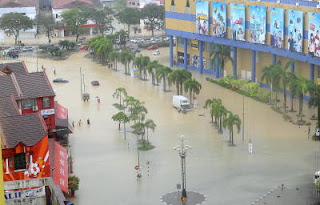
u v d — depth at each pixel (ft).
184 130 505.25
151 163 426.51
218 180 391.04
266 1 627.46
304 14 578.25
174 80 623.36
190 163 423.64
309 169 406.21
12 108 367.45
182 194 361.10
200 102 602.85
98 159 437.99
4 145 302.25
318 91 497.87
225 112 490.49
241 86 642.22
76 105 600.39
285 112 549.13
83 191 379.14
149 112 567.18
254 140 472.03
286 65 585.63
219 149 452.35
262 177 394.32
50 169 337.93
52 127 459.73
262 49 643.86
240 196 364.79
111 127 521.65
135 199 365.61
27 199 287.48
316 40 564.71
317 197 359.66
